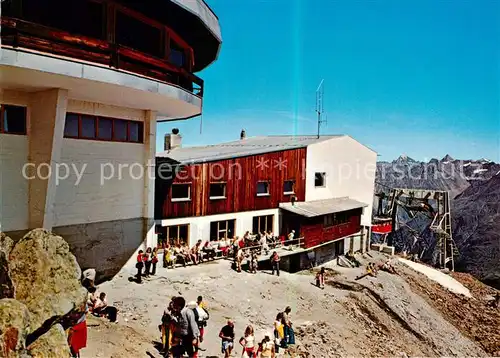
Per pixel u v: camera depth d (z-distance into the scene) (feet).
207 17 52.65
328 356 54.49
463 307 113.50
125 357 34.65
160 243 72.33
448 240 162.40
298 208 99.19
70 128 52.60
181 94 53.72
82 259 54.85
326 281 94.73
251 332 42.65
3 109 45.47
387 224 161.38
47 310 26.61
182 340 35.04
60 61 39.42
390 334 75.61
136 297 55.21
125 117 59.62
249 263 81.20
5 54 35.99
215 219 82.58
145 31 51.85
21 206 47.14
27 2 40.65
